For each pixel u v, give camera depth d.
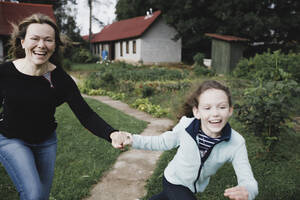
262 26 22.61
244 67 14.01
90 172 3.70
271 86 4.04
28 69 2.04
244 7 24.09
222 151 1.92
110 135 2.10
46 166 2.24
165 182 2.16
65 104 8.07
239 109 4.15
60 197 3.08
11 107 2.02
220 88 1.90
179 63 29.06
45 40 2.00
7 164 1.96
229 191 1.53
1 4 24.67
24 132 2.06
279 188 3.33
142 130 5.96
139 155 4.44
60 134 5.29
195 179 2.05
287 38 26.16
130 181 3.56
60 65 2.33
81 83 13.37
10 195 3.20
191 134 1.96
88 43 38.47
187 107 2.18
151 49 28.16
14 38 2.11
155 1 27.69
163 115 7.54
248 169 1.83
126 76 13.93
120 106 8.95
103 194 3.23
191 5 25.47
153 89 10.49
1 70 2.00
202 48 30.66
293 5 24.42
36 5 26.66
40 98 2.04
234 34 24.97
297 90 3.98
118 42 33.66
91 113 2.23
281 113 3.94
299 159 4.20
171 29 28.78
